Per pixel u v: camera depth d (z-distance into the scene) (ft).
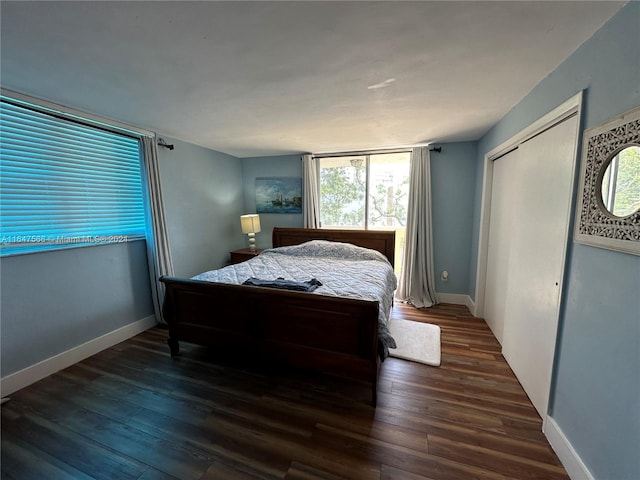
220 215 13.39
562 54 4.70
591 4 3.49
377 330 5.74
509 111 7.60
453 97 6.68
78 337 7.82
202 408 5.91
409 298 12.19
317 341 6.31
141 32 4.06
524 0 3.43
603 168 3.78
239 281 8.09
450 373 7.11
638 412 3.19
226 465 4.60
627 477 3.33
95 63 4.98
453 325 9.94
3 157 6.29
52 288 7.20
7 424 5.51
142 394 6.36
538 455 4.73
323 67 5.20
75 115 7.41
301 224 14.30
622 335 3.45
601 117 3.90
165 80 5.69
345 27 3.99
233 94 6.43
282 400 6.14
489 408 5.83
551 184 5.33
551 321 5.17
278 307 6.54
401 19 3.80
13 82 5.74
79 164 7.79
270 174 14.51
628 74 3.39
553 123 5.25
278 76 5.55
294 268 9.82
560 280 4.79
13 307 6.47
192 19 3.76
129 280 9.29
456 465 4.55
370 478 4.34
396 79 5.72
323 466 4.56
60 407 5.96
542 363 5.50
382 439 5.07
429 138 10.77
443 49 4.60
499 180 8.97
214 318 7.30
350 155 13.14
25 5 3.37
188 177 11.39
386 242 12.17
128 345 8.71
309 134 10.09
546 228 5.48
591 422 3.98
